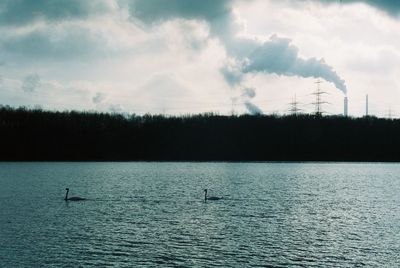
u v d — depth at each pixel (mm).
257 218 67188
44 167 199625
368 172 183500
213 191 103750
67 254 46406
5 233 55062
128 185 117562
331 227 61312
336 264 44469
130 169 192875
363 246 51125
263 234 56281
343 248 50188
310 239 54062
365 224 63875
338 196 98312
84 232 56062
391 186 122938
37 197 89312
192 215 68812
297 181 136125
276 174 166625
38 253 46594
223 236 54844
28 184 117938
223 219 65750
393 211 76438
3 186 112062
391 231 59094
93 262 43906
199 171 181750
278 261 45125
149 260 44812
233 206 79062
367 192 107500
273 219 66625
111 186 114375
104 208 74938
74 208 74625
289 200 89250
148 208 75438
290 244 51625
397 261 45594
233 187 114438
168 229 58312
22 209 73188
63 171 173250
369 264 44656
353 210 77188
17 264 43062
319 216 70188
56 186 113062
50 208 74438
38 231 56344
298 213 72750
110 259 44938
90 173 163250
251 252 48062
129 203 81438
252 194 98562
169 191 103000
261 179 142250
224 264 43938
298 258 46219
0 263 43281
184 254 46969
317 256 47000
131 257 45719
